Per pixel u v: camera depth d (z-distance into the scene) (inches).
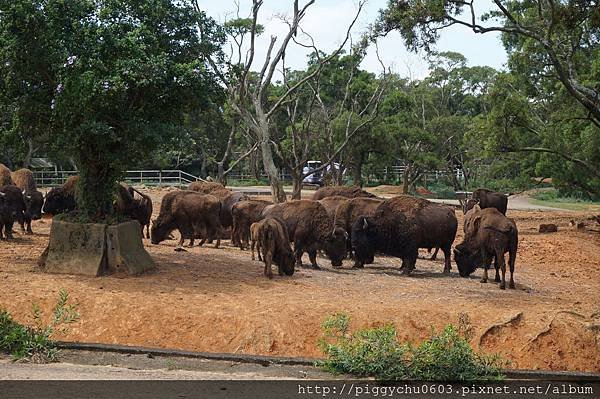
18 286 525.7
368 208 721.6
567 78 893.8
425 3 730.8
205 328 468.1
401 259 720.3
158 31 634.8
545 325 474.3
